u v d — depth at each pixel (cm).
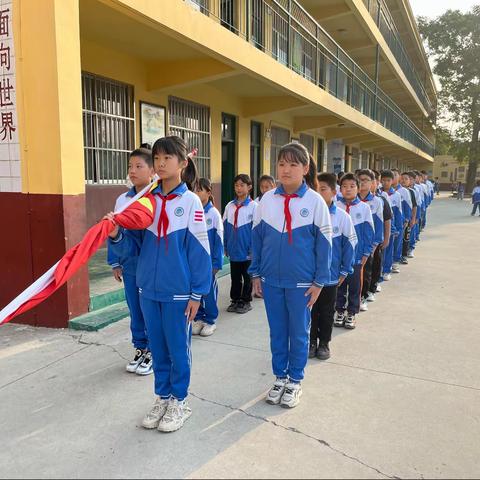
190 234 274
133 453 260
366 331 473
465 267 831
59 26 414
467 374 367
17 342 421
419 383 350
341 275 394
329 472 244
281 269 310
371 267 548
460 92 3791
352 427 288
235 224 521
